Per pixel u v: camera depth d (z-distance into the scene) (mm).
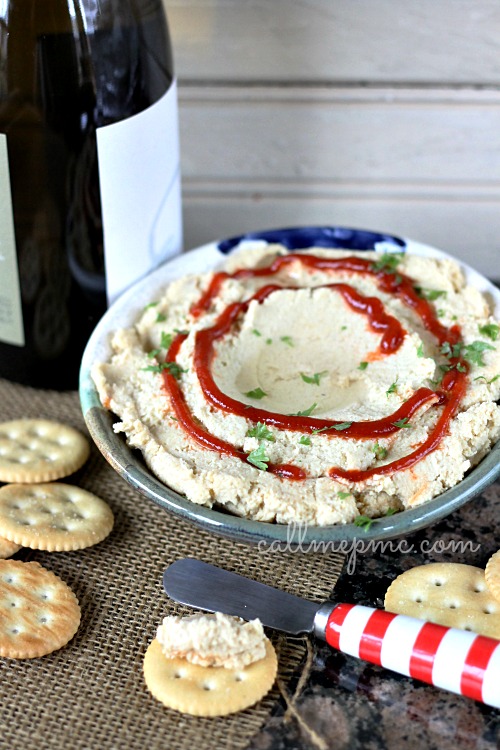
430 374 553
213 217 758
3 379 641
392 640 482
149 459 536
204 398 548
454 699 489
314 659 502
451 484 523
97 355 578
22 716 487
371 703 488
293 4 669
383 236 632
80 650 508
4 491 559
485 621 502
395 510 521
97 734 480
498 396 558
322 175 737
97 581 535
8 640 499
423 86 697
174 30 682
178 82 702
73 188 572
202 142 725
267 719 483
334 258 623
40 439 592
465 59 685
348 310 594
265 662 491
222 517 504
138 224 601
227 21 677
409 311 594
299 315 594
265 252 631
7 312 606
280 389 565
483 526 556
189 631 489
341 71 694
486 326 582
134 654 507
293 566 540
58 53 546
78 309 607
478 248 768
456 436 532
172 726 482
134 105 571
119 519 564
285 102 707
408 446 532
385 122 711
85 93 555
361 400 555
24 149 559
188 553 548
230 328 585
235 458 528
